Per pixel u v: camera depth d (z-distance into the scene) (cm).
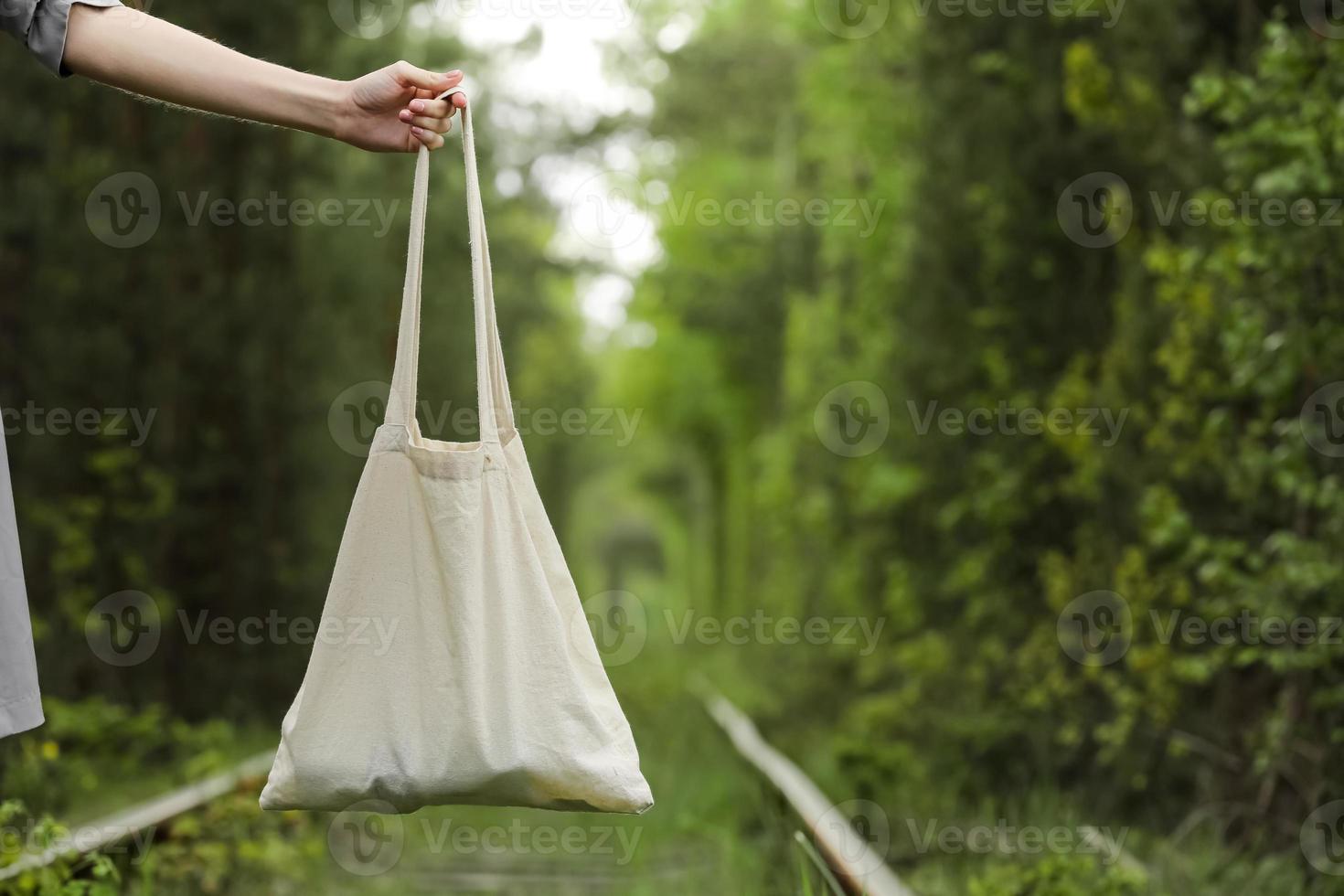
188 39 318
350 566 321
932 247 1484
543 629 323
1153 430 1023
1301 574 746
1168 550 1005
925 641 1447
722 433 4928
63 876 535
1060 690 1091
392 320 1950
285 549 1641
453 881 902
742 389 4462
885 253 1967
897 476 1546
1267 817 812
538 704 320
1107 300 1270
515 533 326
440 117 329
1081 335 1300
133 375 1468
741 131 3316
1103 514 1115
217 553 1612
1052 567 1186
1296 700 816
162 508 1455
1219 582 846
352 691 319
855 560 1911
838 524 2067
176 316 1488
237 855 805
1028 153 1305
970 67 1427
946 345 1465
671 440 5506
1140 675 1004
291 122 328
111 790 1063
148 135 1480
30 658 280
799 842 608
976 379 1439
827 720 1853
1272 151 776
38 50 308
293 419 1645
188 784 990
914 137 1577
